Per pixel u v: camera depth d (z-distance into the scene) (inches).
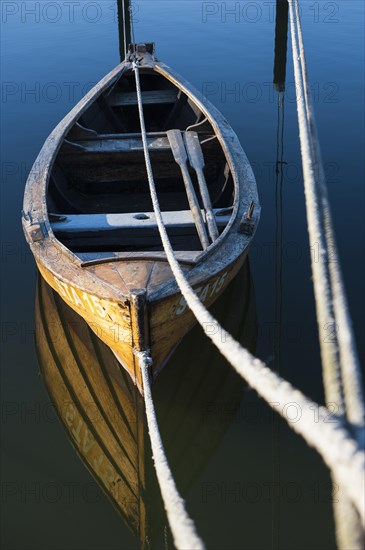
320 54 408.8
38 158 229.9
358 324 184.4
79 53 442.6
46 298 212.5
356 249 220.8
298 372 172.1
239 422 161.3
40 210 195.8
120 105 315.0
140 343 149.9
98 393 176.1
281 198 261.7
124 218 206.8
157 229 204.4
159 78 340.8
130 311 145.2
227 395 169.8
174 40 457.7
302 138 168.4
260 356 178.9
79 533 136.3
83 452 156.9
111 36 476.4
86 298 156.6
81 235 201.5
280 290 209.0
